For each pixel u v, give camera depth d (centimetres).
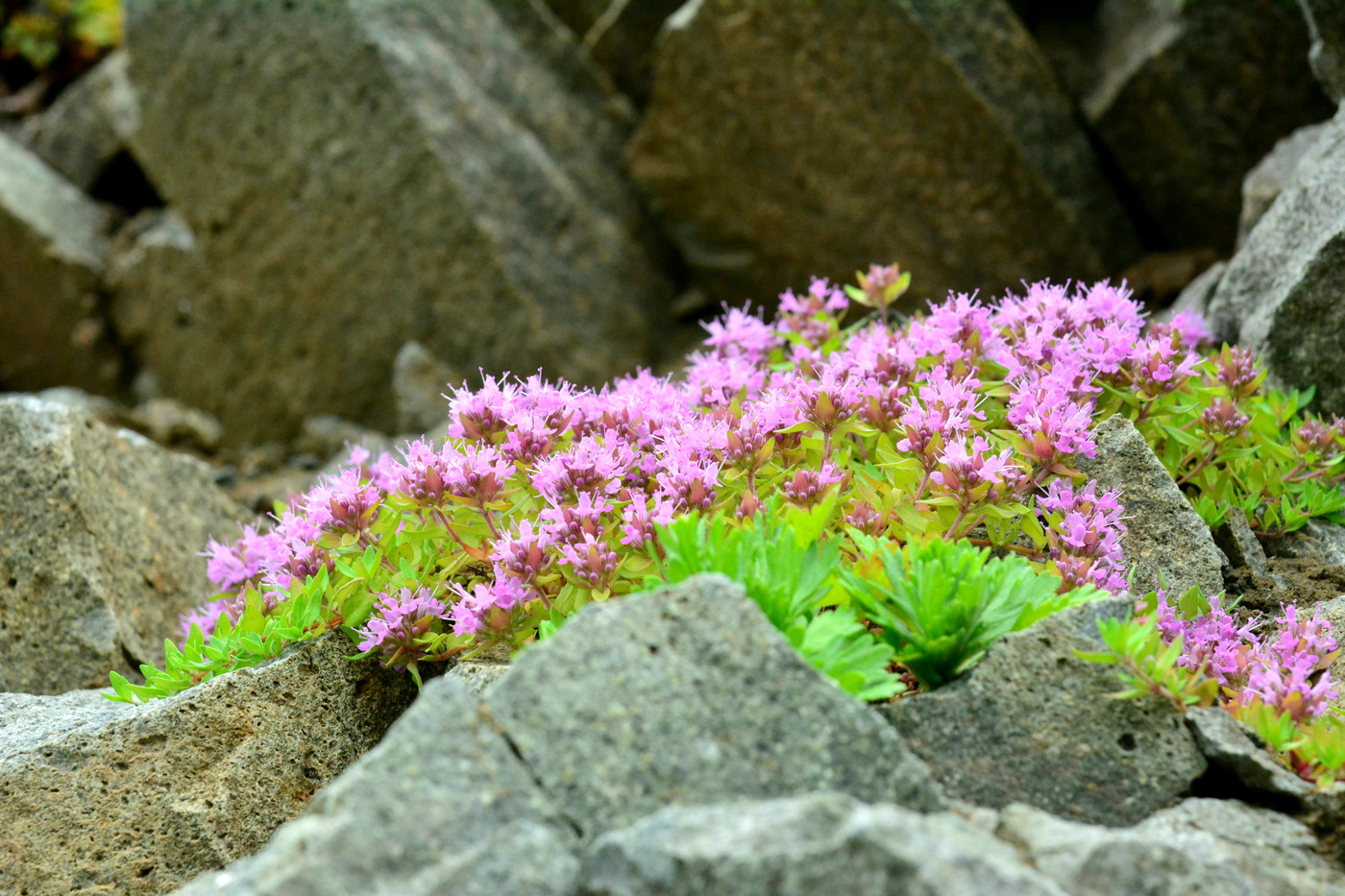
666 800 204
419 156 716
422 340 761
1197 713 241
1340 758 234
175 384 919
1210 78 610
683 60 710
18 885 275
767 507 282
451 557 311
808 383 310
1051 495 296
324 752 298
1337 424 358
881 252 701
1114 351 328
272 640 302
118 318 939
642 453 307
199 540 486
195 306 879
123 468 457
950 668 246
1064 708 238
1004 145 645
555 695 213
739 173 728
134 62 839
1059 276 663
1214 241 642
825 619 241
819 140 690
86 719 308
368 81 722
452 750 203
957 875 175
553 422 306
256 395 858
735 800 204
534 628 285
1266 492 364
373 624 289
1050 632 247
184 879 278
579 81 819
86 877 277
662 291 811
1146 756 235
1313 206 406
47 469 405
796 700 213
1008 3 659
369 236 758
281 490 681
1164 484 315
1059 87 654
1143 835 216
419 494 290
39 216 931
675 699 213
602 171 805
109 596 403
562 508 276
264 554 334
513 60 789
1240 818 227
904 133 665
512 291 719
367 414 802
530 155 759
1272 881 211
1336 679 284
